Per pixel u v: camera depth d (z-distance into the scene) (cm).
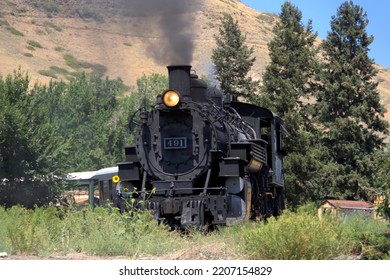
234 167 3741
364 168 9881
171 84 3878
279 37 10600
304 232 2523
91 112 13100
